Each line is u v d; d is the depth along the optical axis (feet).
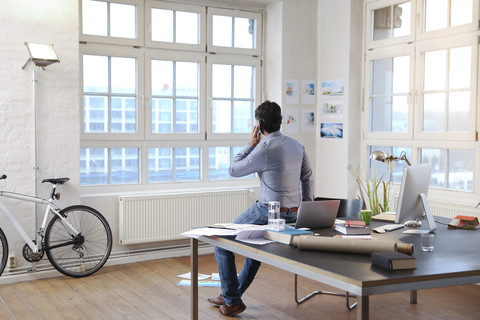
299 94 20.53
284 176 11.75
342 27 19.52
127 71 18.40
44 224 15.51
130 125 18.52
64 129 16.28
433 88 16.93
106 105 18.04
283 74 20.21
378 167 19.03
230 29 20.25
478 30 15.39
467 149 15.90
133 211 17.47
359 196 19.58
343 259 8.05
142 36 18.45
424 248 8.71
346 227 9.96
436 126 16.89
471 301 13.78
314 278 7.58
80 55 17.48
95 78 17.85
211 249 19.24
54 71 16.03
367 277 7.00
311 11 20.65
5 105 15.42
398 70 18.13
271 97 20.68
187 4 19.19
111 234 16.70
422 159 17.39
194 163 19.88
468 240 9.66
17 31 15.46
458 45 15.96
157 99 18.95
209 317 12.57
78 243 16.08
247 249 9.07
